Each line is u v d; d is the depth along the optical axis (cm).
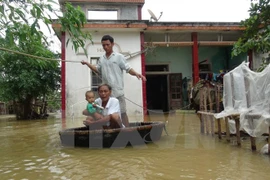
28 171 249
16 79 1125
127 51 1130
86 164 271
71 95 1067
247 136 457
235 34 1286
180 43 1183
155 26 1143
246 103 362
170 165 263
